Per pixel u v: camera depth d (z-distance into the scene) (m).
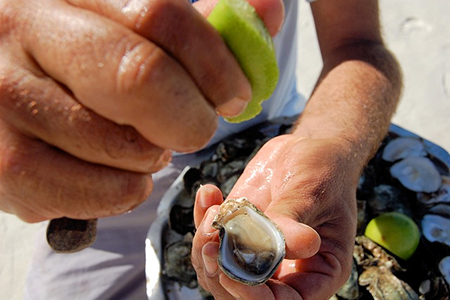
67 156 0.17
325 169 0.31
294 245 0.25
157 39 0.15
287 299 0.26
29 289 0.47
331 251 0.30
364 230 0.39
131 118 0.15
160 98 0.14
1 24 0.16
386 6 0.78
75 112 0.16
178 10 0.15
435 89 0.70
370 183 0.41
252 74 0.16
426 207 0.39
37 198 0.18
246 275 0.25
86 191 0.18
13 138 0.17
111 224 0.48
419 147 0.41
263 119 0.50
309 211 0.29
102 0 0.15
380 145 0.43
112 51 0.14
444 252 0.37
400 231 0.36
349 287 0.35
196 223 0.31
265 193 0.33
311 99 0.42
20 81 0.16
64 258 0.47
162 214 0.40
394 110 0.43
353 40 0.46
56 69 0.15
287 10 0.46
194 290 0.37
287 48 0.50
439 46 0.73
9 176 0.18
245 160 0.42
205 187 0.30
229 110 0.17
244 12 0.15
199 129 0.15
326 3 0.45
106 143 0.16
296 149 0.32
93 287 0.45
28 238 0.64
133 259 0.46
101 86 0.15
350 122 0.38
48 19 0.15
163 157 0.18
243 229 0.27
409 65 0.72
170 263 0.38
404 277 0.37
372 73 0.42
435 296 0.35
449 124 0.67
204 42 0.15
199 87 0.15
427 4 0.77
